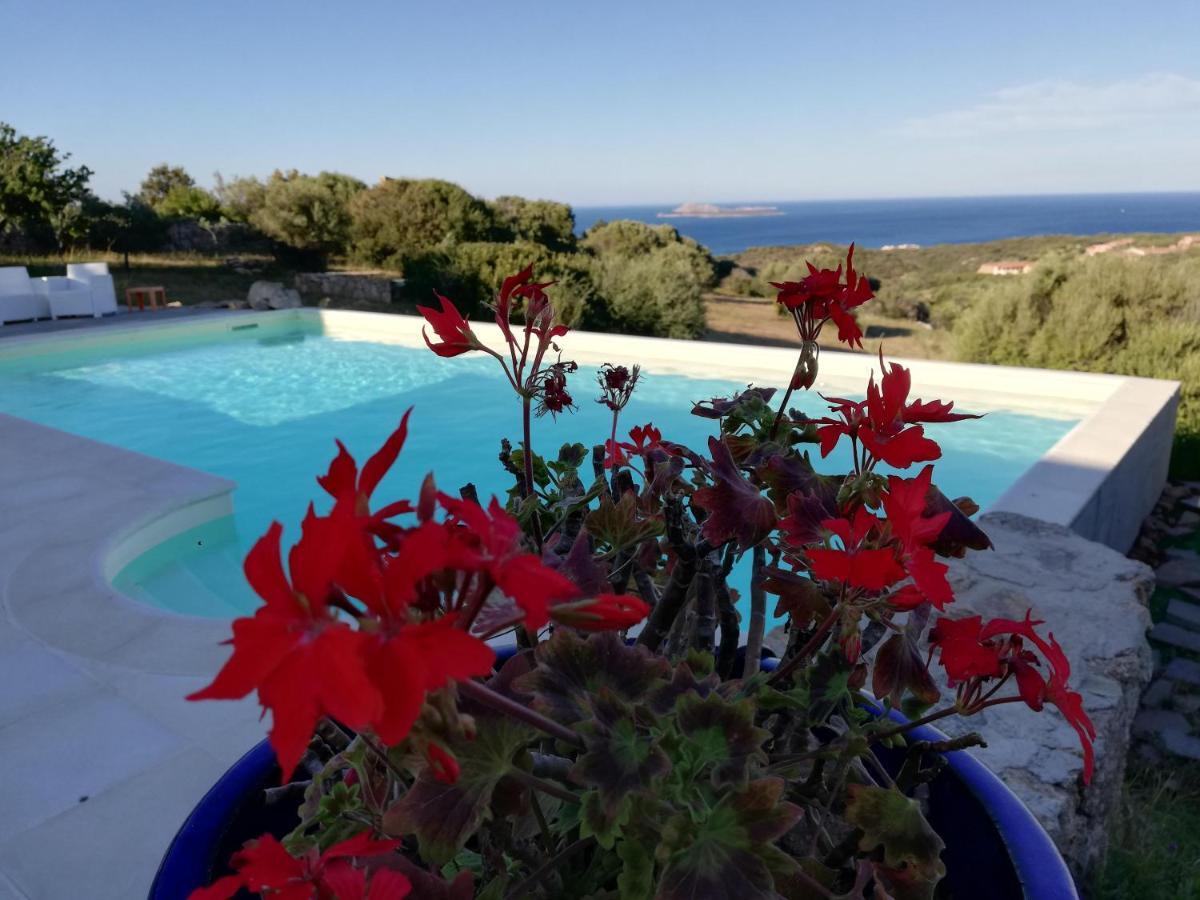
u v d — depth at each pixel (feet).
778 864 1.76
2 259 50.34
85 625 10.37
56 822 7.20
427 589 1.49
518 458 3.76
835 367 27.89
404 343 39.17
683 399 28.40
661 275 49.34
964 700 2.28
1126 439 17.34
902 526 1.94
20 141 52.29
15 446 18.08
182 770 7.84
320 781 2.57
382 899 1.62
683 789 1.84
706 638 2.88
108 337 36.78
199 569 15.11
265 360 35.81
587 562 2.47
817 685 2.35
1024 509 13.67
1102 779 6.50
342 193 62.54
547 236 81.35
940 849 2.20
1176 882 7.28
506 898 2.05
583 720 1.85
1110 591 8.93
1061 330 27.91
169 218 58.08
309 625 1.17
